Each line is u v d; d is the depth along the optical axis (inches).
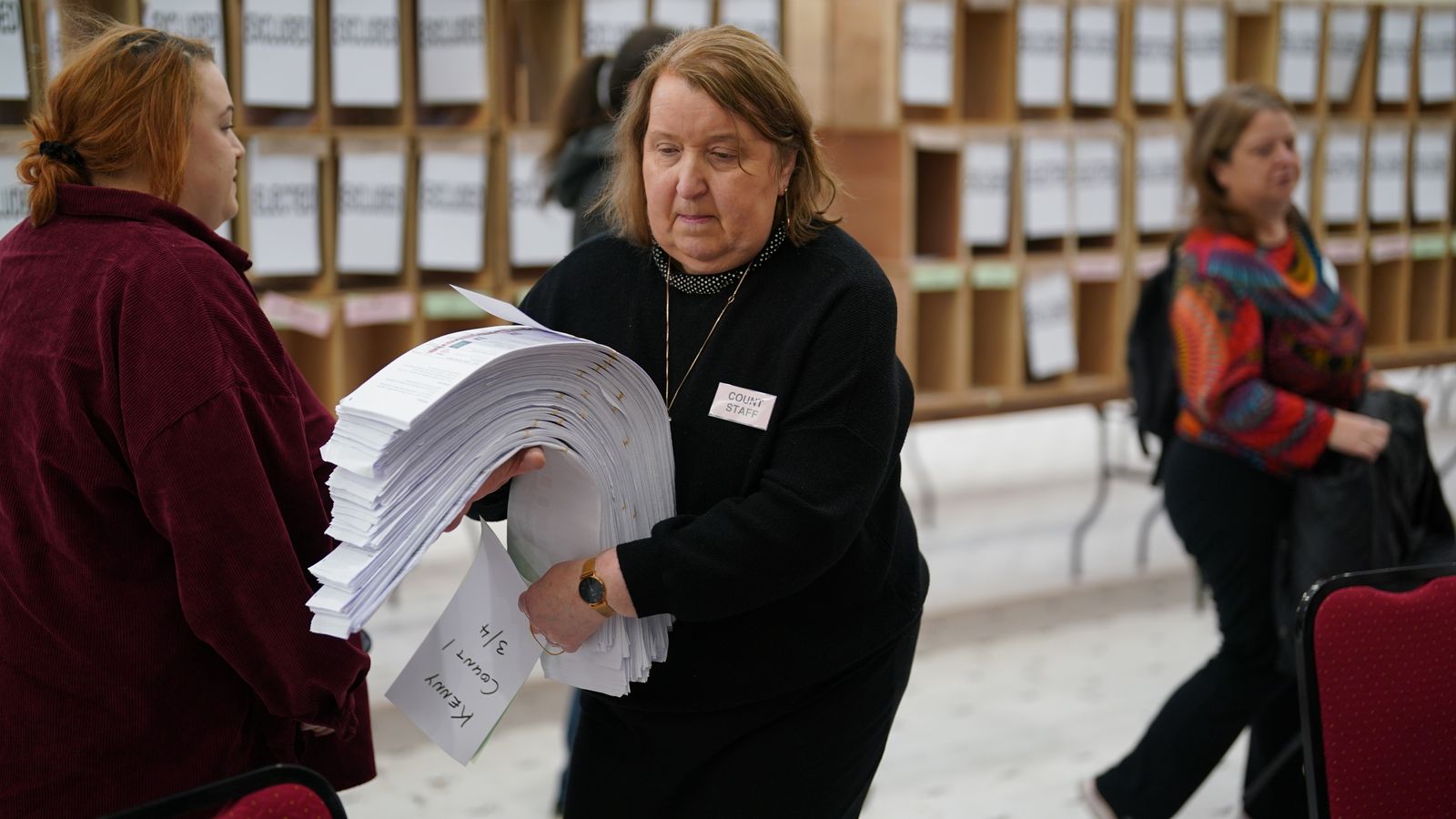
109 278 48.0
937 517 186.4
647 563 49.1
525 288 120.6
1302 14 152.4
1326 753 56.7
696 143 49.1
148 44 51.4
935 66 133.9
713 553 49.1
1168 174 147.9
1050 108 143.6
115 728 50.2
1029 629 145.3
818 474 49.6
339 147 109.2
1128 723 121.0
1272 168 87.0
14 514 49.9
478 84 116.2
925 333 144.4
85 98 50.5
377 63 110.2
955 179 137.4
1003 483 205.3
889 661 58.6
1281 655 87.4
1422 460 88.8
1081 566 164.2
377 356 122.3
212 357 48.2
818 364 50.3
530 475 51.6
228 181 54.6
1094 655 138.1
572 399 49.0
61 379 48.0
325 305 109.4
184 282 48.4
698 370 53.0
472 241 116.8
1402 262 165.8
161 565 50.8
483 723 52.6
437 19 115.3
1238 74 157.4
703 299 53.6
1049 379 148.9
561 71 121.0
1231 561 90.0
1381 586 59.0
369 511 44.4
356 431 44.9
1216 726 92.3
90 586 49.4
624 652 51.8
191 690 51.5
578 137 95.3
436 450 45.4
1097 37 141.6
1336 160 155.5
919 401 136.9
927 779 110.0
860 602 56.3
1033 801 106.2
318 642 49.7
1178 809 94.4
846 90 137.9
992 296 143.9
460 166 115.3
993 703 125.8
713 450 52.4
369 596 44.3
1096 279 150.7
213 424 47.8
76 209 50.3
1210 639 143.0
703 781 57.7
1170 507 94.3
